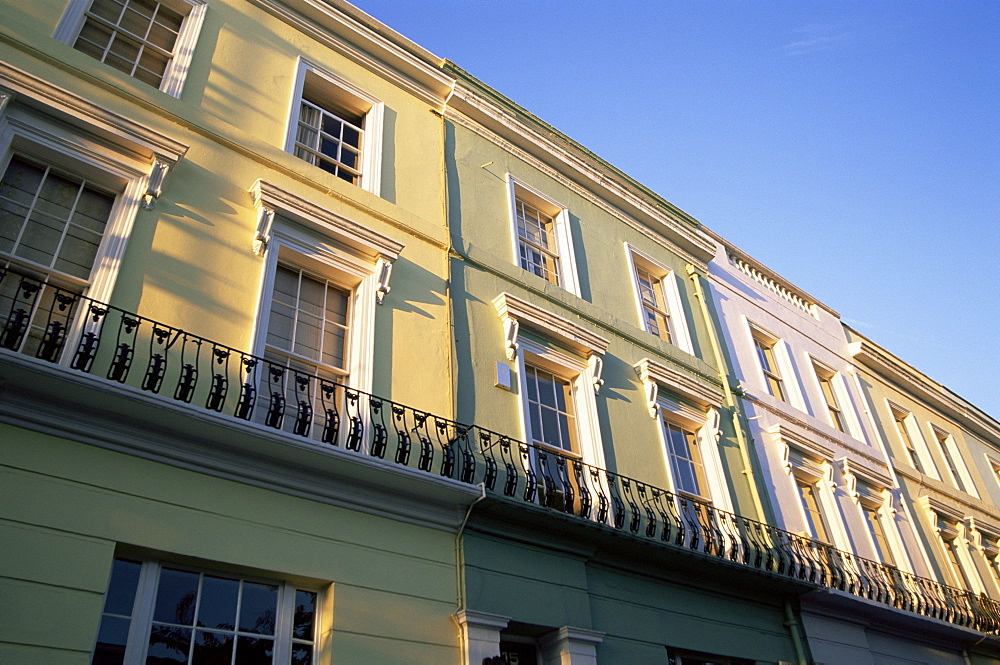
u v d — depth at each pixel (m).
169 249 7.48
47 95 7.23
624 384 11.38
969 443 20.56
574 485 9.66
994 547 17.66
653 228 14.73
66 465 5.86
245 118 9.10
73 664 5.22
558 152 13.19
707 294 14.96
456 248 10.38
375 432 7.62
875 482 15.13
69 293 6.60
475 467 8.26
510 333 10.05
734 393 13.46
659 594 9.46
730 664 9.88
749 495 12.05
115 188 7.57
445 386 8.99
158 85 8.80
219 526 6.37
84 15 8.48
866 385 18.17
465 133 12.01
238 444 6.61
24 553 5.38
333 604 6.64
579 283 12.11
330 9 10.78
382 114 10.79
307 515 6.93
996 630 14.27
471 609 7.36
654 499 10.18
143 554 6.01
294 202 8.55
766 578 10.33
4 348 5.55
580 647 8.00
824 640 11.09
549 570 8.34
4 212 6.82
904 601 12.76
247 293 7.83
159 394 6.29
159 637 5.84
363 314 8.68
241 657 6.15
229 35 9.61
